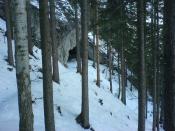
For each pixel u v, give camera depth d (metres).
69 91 23.81
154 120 24.56
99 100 27.09
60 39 33.59
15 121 17.02
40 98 19.88
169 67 9.12
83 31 18.81
